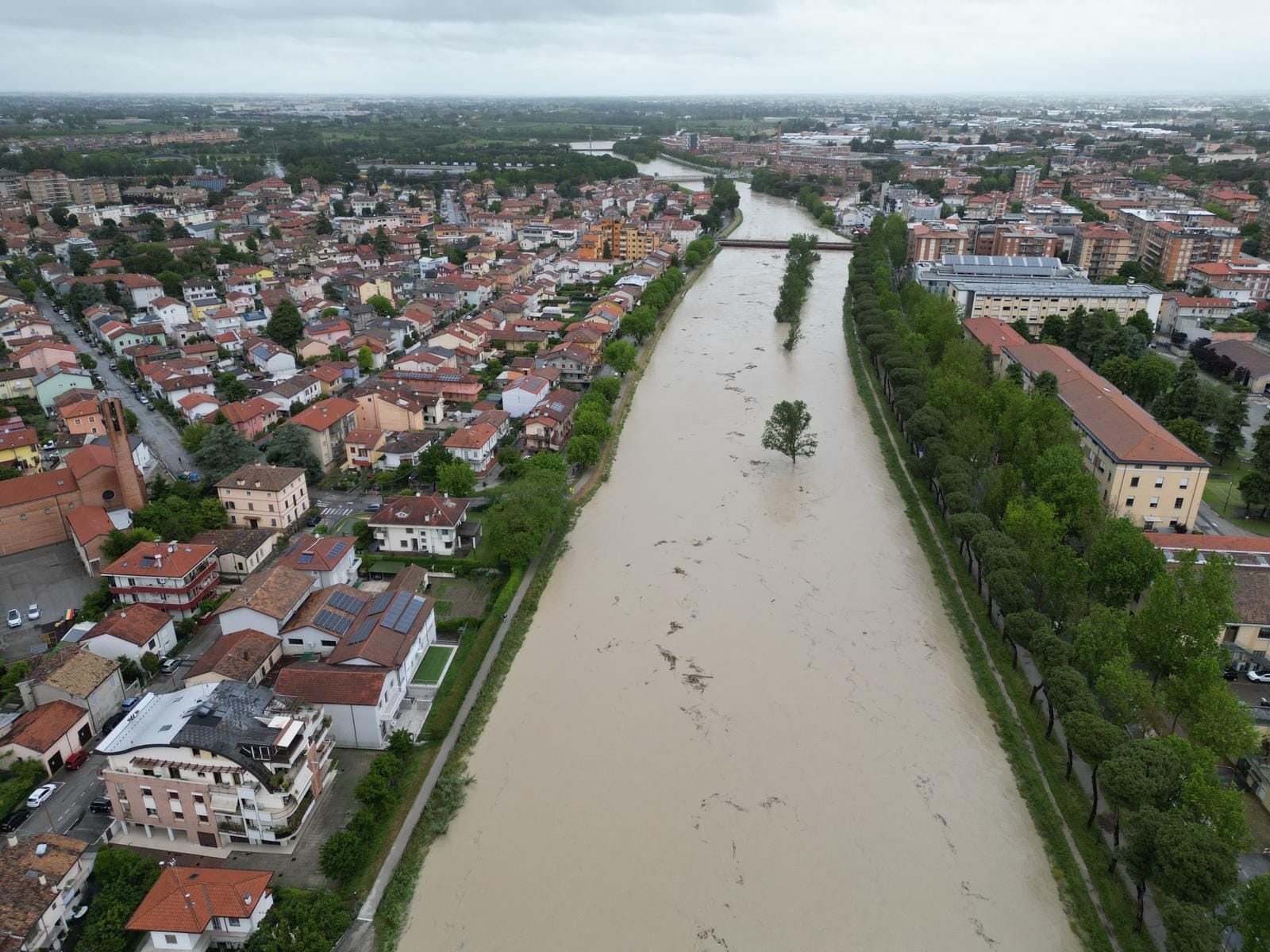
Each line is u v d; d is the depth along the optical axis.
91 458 151.12
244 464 158.62
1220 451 179.00
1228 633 110.81
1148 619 102.81
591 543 148.50
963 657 119.81
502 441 184.88
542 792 95.19
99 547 135.00
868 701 110.25
